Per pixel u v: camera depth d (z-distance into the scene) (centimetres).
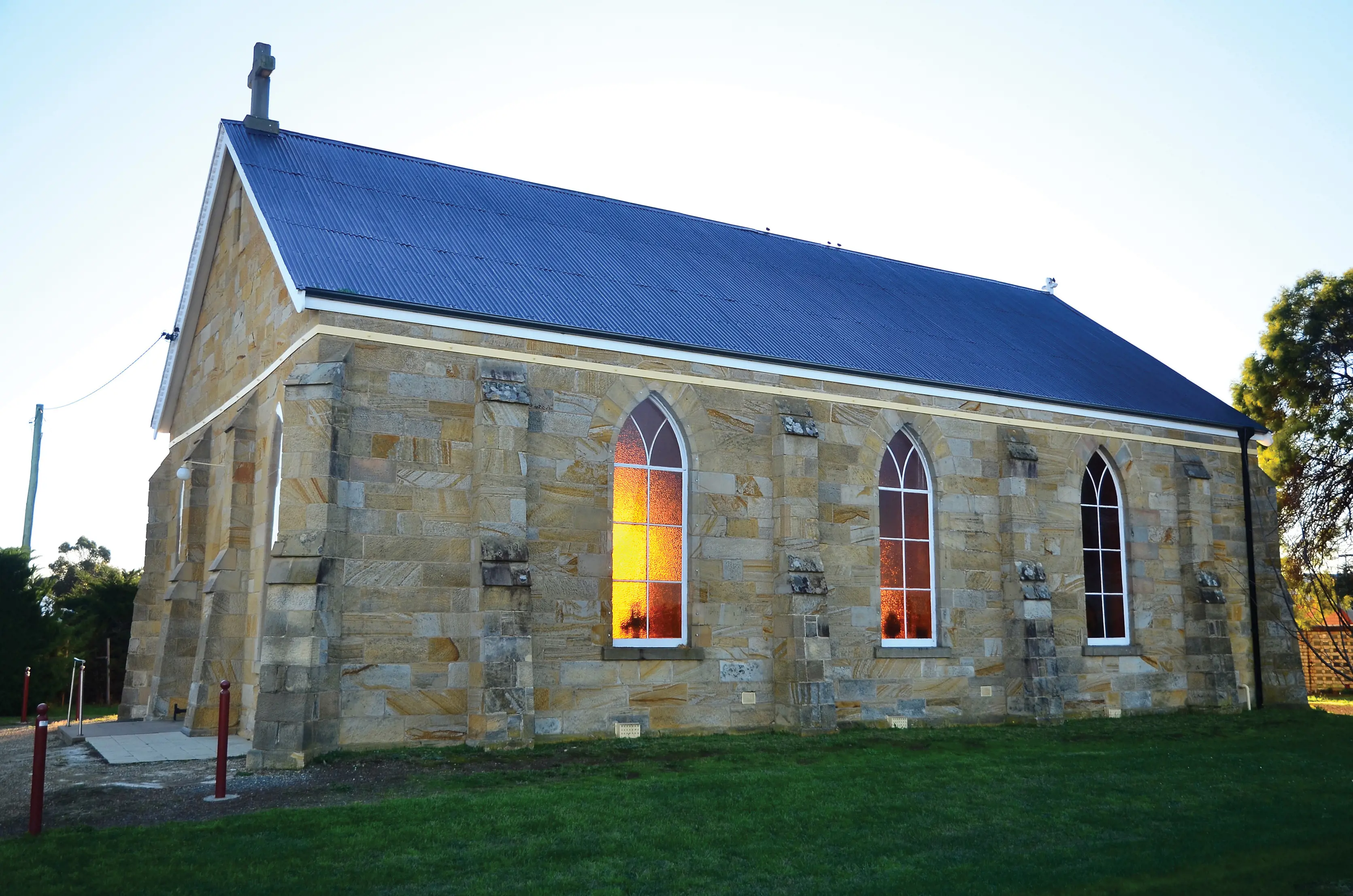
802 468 2298
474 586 1912
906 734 2223
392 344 1938
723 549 2234
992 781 1716
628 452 2197
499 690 1856
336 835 1245
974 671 2522
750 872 1198
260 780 1591
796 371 2367
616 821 1357
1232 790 1714
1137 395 3047
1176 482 2992
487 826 1308
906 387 2520
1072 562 2722
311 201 2300
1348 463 4325
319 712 1759
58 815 1359
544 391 2073
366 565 1858
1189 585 2931
